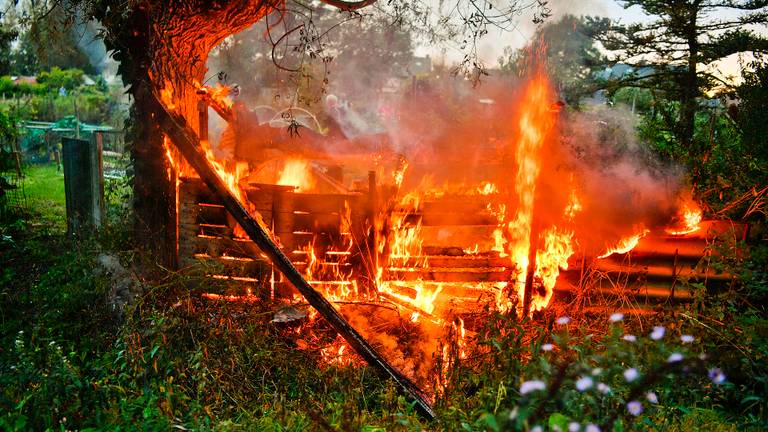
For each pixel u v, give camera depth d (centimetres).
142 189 657
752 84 925
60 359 430
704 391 449
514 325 458
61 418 393
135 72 640
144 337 492
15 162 1142
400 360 558
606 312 625
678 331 508
